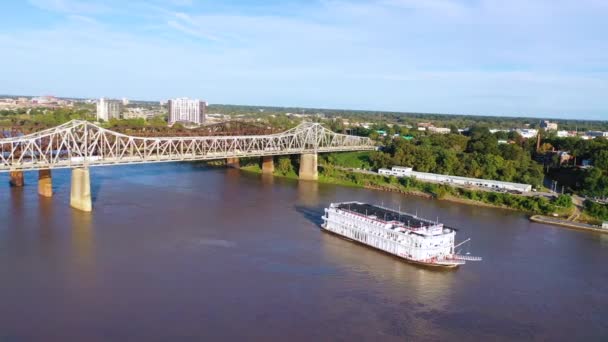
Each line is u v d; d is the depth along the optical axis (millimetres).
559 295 80375
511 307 75500
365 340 64188
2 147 121750
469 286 82625
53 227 105375
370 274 86125
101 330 63656
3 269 81375
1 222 107375
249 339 63062
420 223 98938
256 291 77188
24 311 67750
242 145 198750
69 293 73562
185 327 65250
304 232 110500
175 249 95000
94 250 92188
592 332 69125
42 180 133375
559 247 105938
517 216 136000
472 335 66750
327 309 72125
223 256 92250
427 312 72625
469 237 111188
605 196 156625
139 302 71625
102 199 135000
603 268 93438
